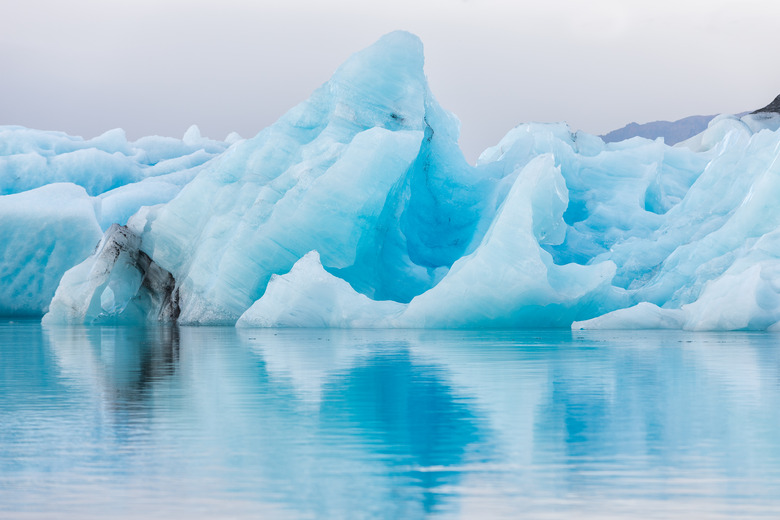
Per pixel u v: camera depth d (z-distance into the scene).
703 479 10.32
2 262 74.44
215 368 24.11
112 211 81.06
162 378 21.56
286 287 48.09
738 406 16.06
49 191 77.38
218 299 52.09
